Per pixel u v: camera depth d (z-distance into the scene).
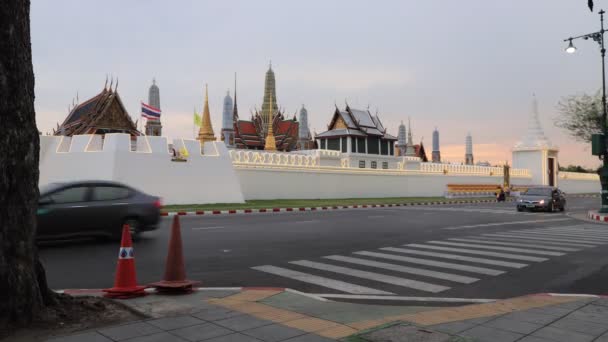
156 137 26.06
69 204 11.43
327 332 4.78
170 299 6.09
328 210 27.50
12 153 4.71
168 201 25.94
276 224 17.38
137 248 11.09
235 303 5.92
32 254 4.94
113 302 5.73
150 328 4.84
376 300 6.66
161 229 14.98
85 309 5.34
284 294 6.50
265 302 6.01
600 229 17.14
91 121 37.25
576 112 38.66
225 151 29.11
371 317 5.41
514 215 24.42
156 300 6.01
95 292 6.62
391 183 45.31
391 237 13.71
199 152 27.70
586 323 5.20
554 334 4.81
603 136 23.53
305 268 8.94
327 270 8.77
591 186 78.81
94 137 25.14
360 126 52.25
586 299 6.43
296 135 71.06
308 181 36.94
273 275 8.29
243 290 6.72
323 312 5.60
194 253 10.51
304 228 15.95
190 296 6.29
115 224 12.09
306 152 43.78
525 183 64.38
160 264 9.15
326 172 38.59
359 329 4.90
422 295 7.01
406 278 8.16
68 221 11.32
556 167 67.62
